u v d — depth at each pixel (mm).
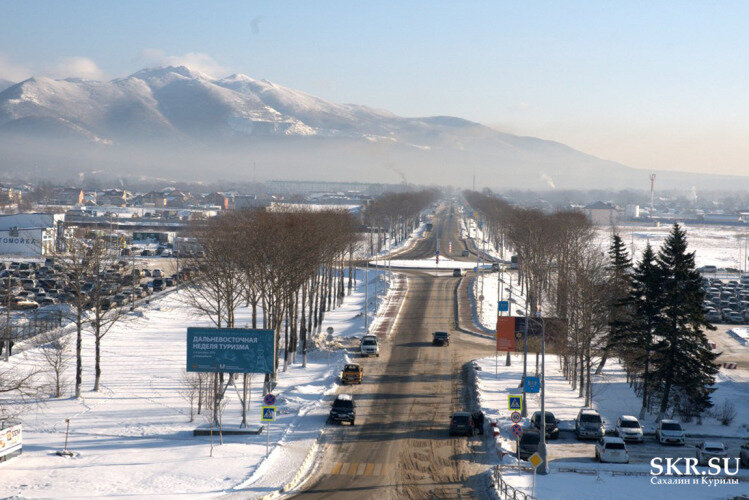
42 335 123750
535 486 57781
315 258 115188
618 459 67000
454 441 73438
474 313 164250
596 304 96500
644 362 89750
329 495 56188
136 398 88250
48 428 74625
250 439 71938
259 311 168875
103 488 56531
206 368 72375
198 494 55156
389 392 95438
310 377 104625
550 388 100750
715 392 104562
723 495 56656
